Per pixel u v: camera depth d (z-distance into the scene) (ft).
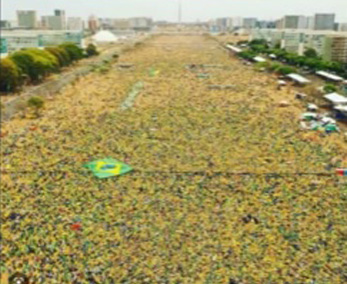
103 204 234.38
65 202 236.84
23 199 240.73
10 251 188.44
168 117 427.74
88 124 401.08
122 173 280.72
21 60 602.44
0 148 330.54
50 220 215.92
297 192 248.52
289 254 185.37
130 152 324.19
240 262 180.14
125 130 382.01
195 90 574.15
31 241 196.03
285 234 201.67
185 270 174.91
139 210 227.40
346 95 506.07
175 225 211.00
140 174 279.69
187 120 415.85
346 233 202.08
